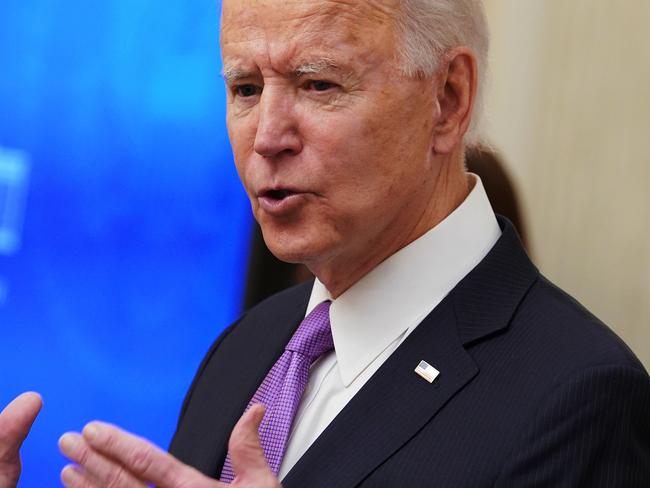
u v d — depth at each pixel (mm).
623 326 7477
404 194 4098
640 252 7453
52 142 8852
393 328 4219
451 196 4328
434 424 3891
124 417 8883
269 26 3939
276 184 3977
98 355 8875
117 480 3547
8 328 8875
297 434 4227
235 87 4137
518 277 4230
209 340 8883
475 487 3721
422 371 4012
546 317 4059
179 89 8797
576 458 3695
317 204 3992
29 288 8867
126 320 8891
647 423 3861
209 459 4551
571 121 7832
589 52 7777
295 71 3920
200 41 8766
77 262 8875
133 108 8812
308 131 3943
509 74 8102
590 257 7676
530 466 3697
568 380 3779
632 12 7586
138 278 8883
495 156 6348
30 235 8867
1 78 8836
